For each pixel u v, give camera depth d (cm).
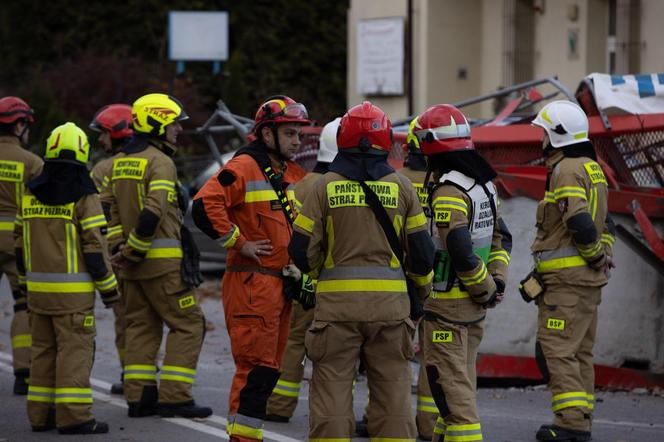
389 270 1599
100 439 2034
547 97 2933
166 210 2138
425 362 1786
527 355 2550
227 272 1866
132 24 9694
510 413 2300
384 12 6481
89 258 2052
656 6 5053
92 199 2062
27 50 9800
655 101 2525
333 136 2184
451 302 1755
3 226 2441
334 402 1594
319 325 1600
